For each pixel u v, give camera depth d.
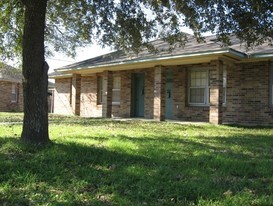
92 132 9.52
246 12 8.25
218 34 9.05
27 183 4.23
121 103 19.25
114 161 5.59
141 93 18.61
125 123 13.25
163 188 4.11
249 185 4.41
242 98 14.51
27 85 6.64
